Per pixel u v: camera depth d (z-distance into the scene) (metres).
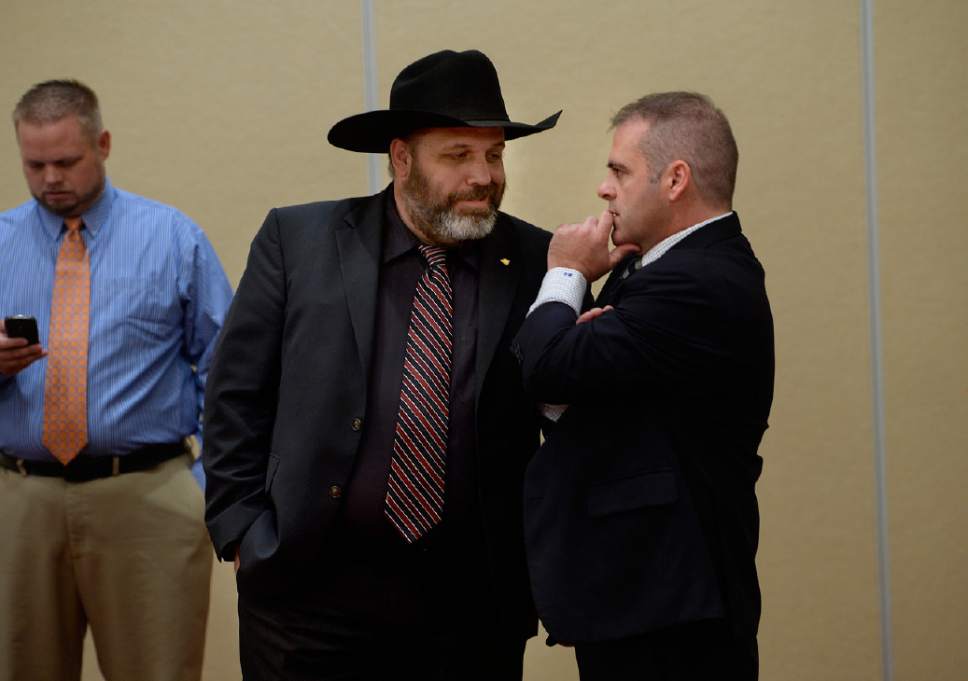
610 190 3.70
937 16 6.17
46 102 4.88
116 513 4.98
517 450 3.95
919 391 6.27
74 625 5.14
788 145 6.11
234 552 4.00
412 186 3.89
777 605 6.25
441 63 3.90
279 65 5.91
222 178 5.91
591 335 3.42
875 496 6.28
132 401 4.98
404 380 3.85
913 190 6.21
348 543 3.87
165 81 5.88
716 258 3.50
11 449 4.96
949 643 6.34
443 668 3.94
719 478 3.51
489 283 3.94
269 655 3.98
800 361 6.19
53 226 5.08
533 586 3.52
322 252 4.01
